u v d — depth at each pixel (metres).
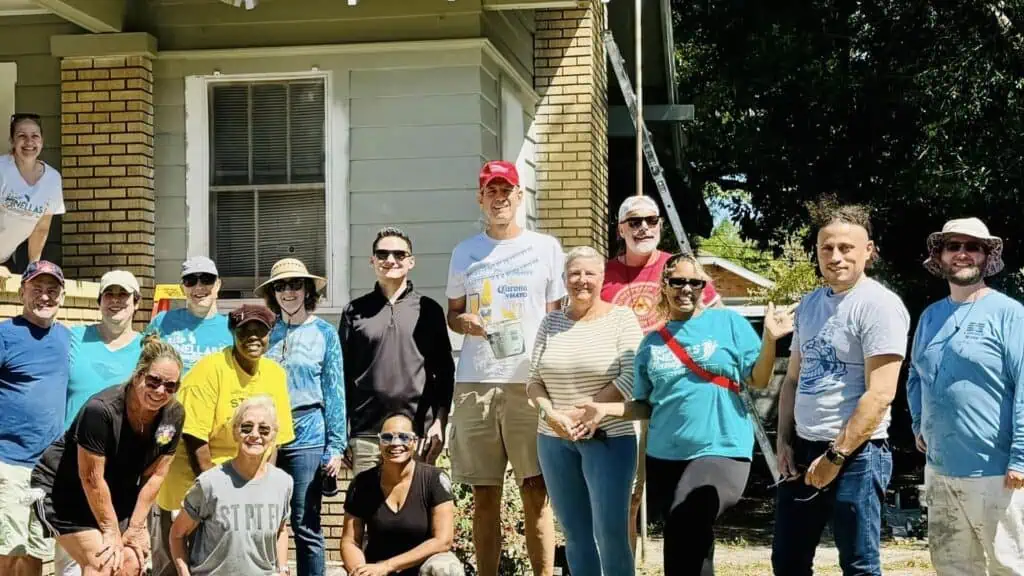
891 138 19.17
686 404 5.76
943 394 5.63
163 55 9.05
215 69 9.02
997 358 5.50
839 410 5.35
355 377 6.80
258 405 5.86
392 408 6.67
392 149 8.80
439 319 6.87
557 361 6.17
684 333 5.83
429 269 8.73
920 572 9.89
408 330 6.75
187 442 6.41
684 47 21.42
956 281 5.66
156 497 6.30
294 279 6.71
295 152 8.97
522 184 10.24
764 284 20.72
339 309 8.81
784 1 19.73
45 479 5.83
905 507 14.07
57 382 6.34
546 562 6.72
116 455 5.80
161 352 5.71
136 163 8.98
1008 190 17.12
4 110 9.39
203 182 9.04
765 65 19.48
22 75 9.22
